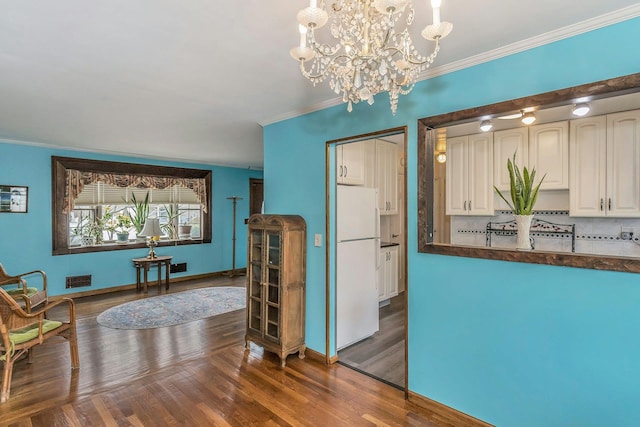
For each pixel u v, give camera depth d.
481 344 2.12
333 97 2.87
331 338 3.09
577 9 1.61
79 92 2.72
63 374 2.84
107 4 1.54
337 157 3.15
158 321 4.21
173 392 2.58
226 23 1.71
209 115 3.41
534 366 1.93
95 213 5.73
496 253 2.04
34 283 5.02
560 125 1.85
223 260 7.21
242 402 2.45
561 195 1.84
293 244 3.10
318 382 2.74
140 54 2.06
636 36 1.62
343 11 1.37
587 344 1.76
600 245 1.73
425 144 2.34
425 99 2.37
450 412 2.25
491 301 2.08
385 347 3.45
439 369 2.31
